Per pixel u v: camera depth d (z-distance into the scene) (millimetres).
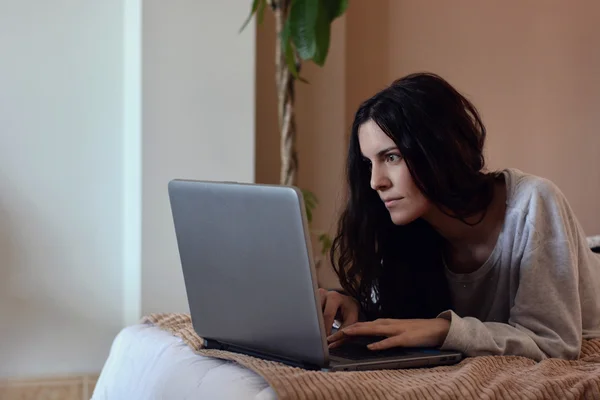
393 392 1072
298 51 2426
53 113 2703
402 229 1601
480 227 1510
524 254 1424
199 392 1194
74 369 2717
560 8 3727
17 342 2660
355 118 1473
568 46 3750
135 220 2627
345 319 1550
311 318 1151
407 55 3449
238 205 1217
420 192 1406
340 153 3281
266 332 1242
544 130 3715
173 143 2596
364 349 1347
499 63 3617
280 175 3201
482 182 1467
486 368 1221
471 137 1446
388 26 3416
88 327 2736
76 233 2729
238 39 2670
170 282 2596
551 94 3725
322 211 3264
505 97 3633
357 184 1565
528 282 1411
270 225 1170
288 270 1163
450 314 1354
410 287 1619
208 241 1308
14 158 2664
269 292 1209
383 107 1403
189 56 2609
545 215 1433
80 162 2730
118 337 1653
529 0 3666
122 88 2773
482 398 1101
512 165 3660
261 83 3164
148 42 2566
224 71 2650
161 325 1622
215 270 1311
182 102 2604
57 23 2703
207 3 2631
